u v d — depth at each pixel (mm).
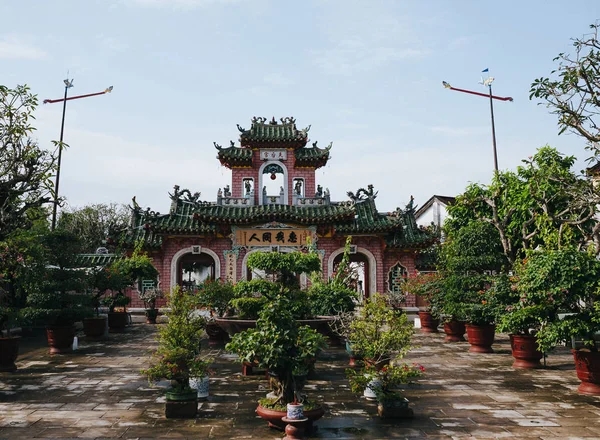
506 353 18172
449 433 8961
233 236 33344
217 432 9023
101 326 22297
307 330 9641
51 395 11766
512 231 21312
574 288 11898
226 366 15570
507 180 23094
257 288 16062
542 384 12961
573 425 9398
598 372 11680
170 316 10898
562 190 14602
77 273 18828
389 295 26797
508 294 16250
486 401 11211
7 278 19562
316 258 16891
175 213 34250
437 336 23562
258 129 35938
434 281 21766
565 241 16594
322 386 12883
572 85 12688
